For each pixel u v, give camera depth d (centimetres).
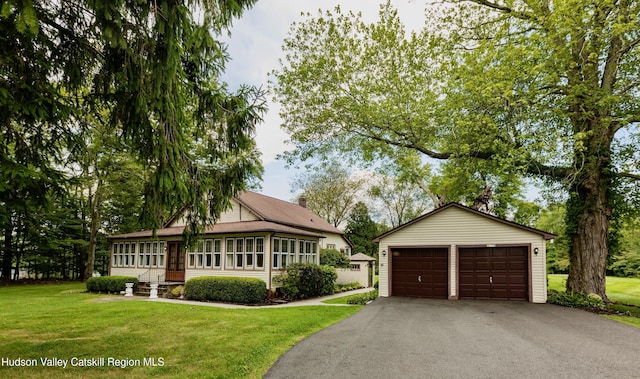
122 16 477
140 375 560
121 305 1366
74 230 2645
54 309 1258
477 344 735
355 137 1942
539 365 604
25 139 580
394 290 1558
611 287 2100
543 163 1294
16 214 625
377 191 3791
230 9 521
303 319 1027
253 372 569
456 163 1555
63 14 512
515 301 1362
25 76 495
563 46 1216
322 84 1752
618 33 1091
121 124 581
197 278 1616
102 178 2127
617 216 1426
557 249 3006
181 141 607
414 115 1698
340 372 568
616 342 753
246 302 1471
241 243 1706
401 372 568
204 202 673
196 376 552
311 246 2009
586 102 1202
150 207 557
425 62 1706
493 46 1338
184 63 634
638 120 1234
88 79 574
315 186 3809
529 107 1278
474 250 1459
